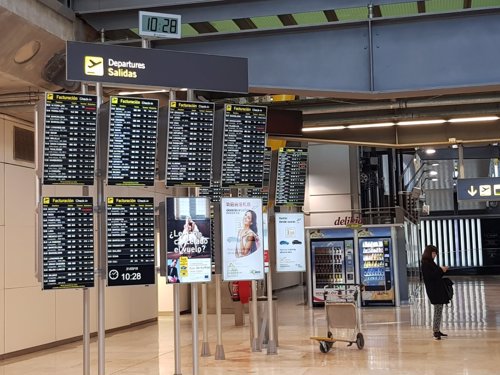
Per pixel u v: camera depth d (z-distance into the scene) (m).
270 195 14.16
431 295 14.19
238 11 11.17
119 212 8.31
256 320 13.25
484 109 16.25
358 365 11.23
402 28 11.07
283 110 14.18
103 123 8.58
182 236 8.62
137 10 11.35
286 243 13.07
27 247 13.93
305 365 11.38
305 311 22.12
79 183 8.17
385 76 11.07
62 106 8.09
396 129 17.50
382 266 23.12
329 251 23.67
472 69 10.87
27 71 10.71
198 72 8.59
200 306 23.36
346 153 29.55
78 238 8.14
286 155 14.25
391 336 14.91
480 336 14.52
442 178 47.88
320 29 11.23
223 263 9.86
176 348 9.20
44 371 11.48
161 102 14.91
